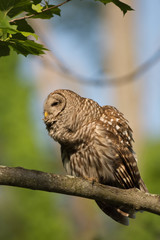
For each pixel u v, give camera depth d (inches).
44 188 229.8
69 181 235.6
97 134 290.0
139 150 976.3
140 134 1009.5
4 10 192.9
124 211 298.7
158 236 450.9
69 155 304.0
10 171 223.1
